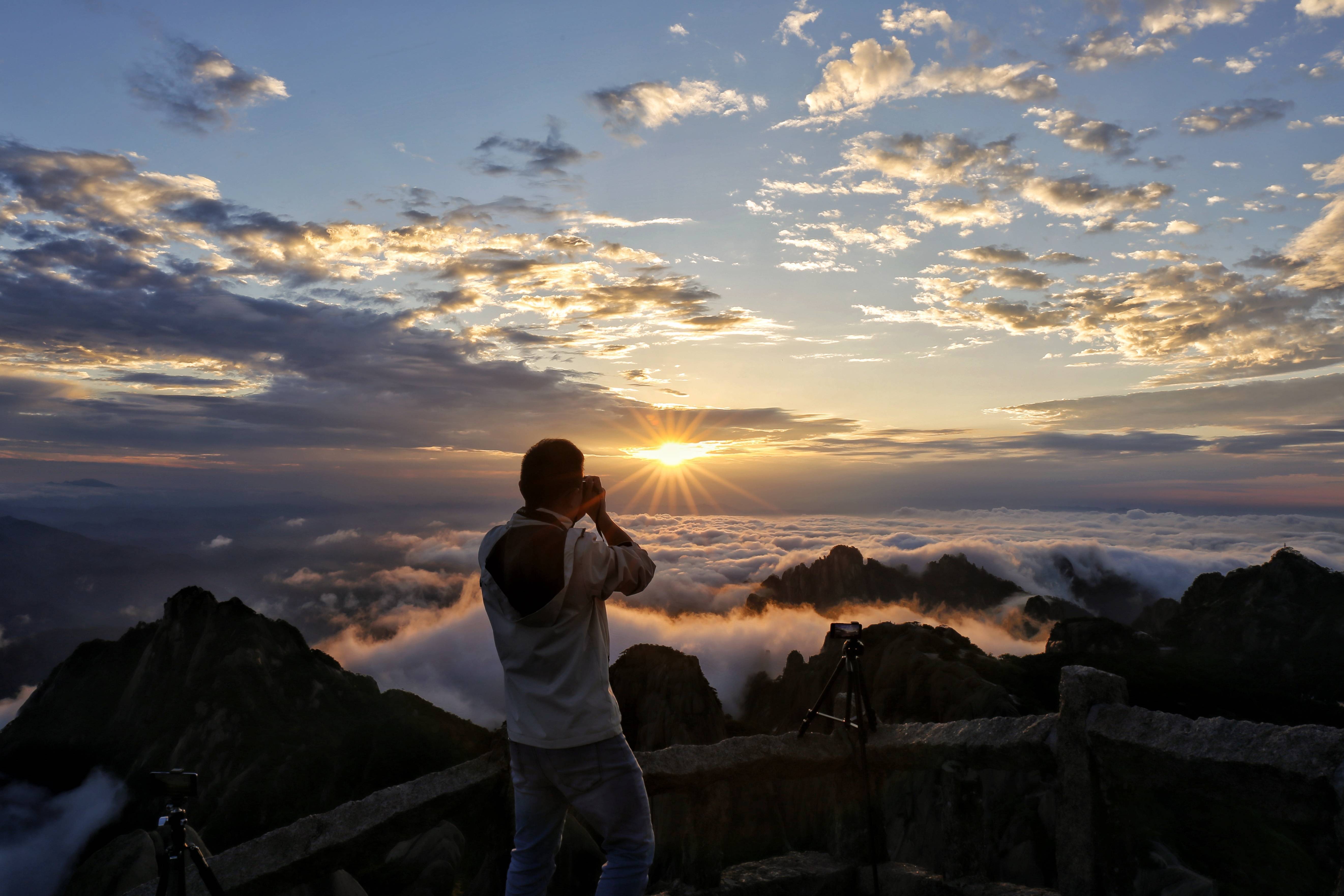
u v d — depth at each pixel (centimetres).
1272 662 8144
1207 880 898
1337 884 243
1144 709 314
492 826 333
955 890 352
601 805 258
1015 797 355
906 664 6506
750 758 377
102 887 555
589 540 265
